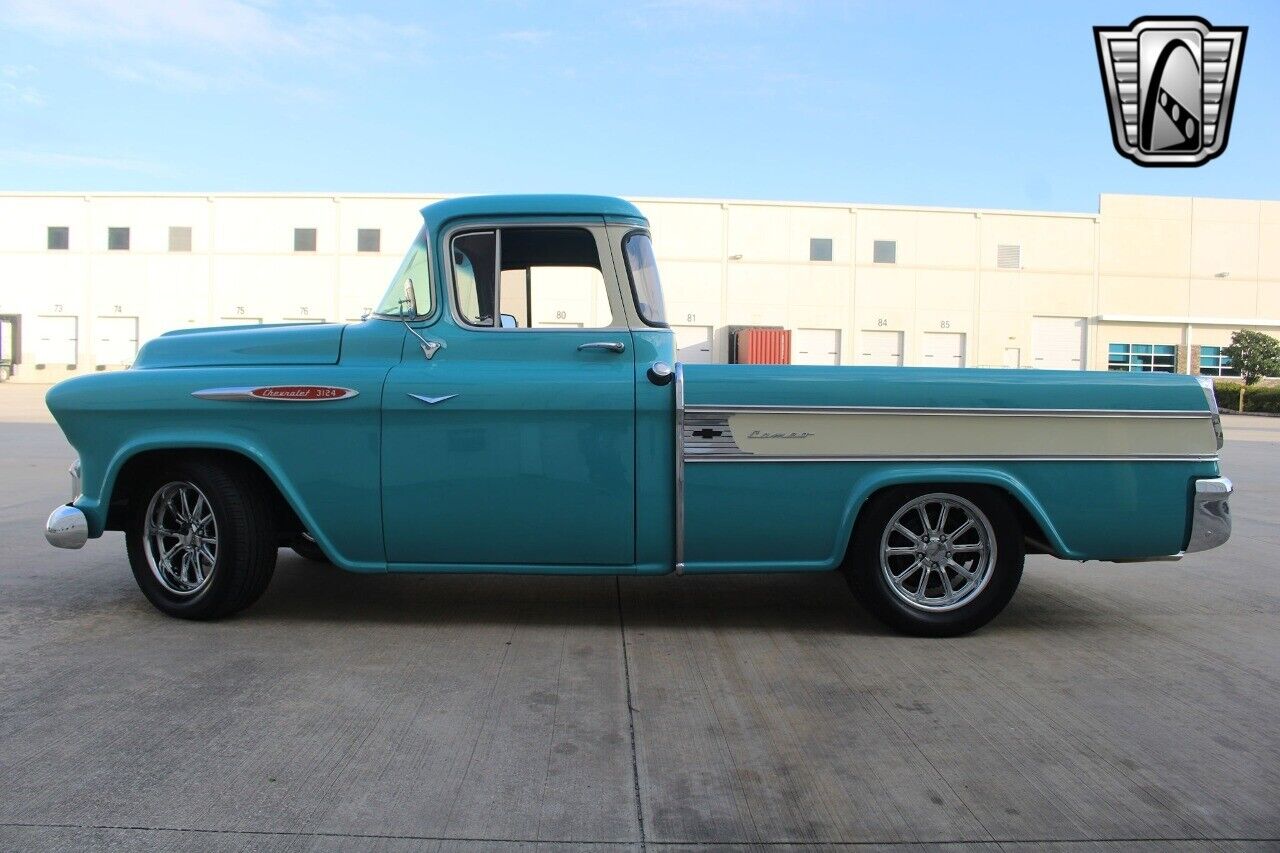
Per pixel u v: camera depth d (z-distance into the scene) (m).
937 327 35.62
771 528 3.99
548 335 4.10
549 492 3.96
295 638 4.04
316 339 4.22
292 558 5.83
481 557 4.05
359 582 5.14
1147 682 3.61
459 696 3.35
